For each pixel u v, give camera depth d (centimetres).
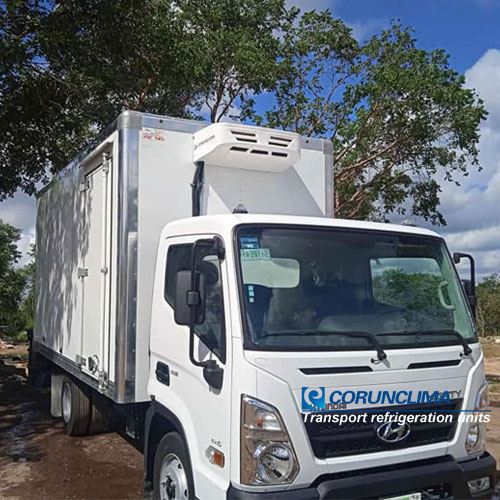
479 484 410
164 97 1453
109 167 554
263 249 394
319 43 1680
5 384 1209
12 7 842
